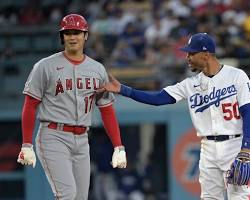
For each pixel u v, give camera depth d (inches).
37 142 808.9
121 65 1772.9
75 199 826.2
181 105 1615.4
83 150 815.7
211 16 1875.0
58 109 800.3
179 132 1614.2
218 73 823.7
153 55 1786.4
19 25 2064.5
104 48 1857.8
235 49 1776.6
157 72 1728.6
